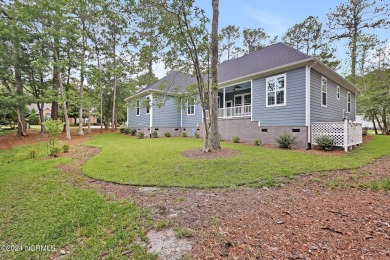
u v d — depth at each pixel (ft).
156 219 9.71
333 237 7.56
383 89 54.90
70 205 11.77
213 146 27.53
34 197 13.43
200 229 8.61
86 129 73.97
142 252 7.29
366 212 9.54
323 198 11.54
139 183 15.10
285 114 33.19
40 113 55.01
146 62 23.94
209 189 13.56
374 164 19.61
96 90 68.64
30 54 48.21
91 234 8.80
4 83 49.90
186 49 22.63
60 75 47.88
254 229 8.36
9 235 9.25
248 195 12.33
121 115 98.27
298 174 16.40
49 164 22.48
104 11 20.92
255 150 27.96
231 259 6.63
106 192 13.80
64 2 40.68
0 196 13.80
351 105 51.57
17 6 41.78
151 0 20.03
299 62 30.09
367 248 6.83
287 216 9.40
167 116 54.95
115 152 28.76
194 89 27.07
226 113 44.91
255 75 36.94
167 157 24.03
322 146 28.63
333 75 37.37
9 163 24.32
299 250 6.87
